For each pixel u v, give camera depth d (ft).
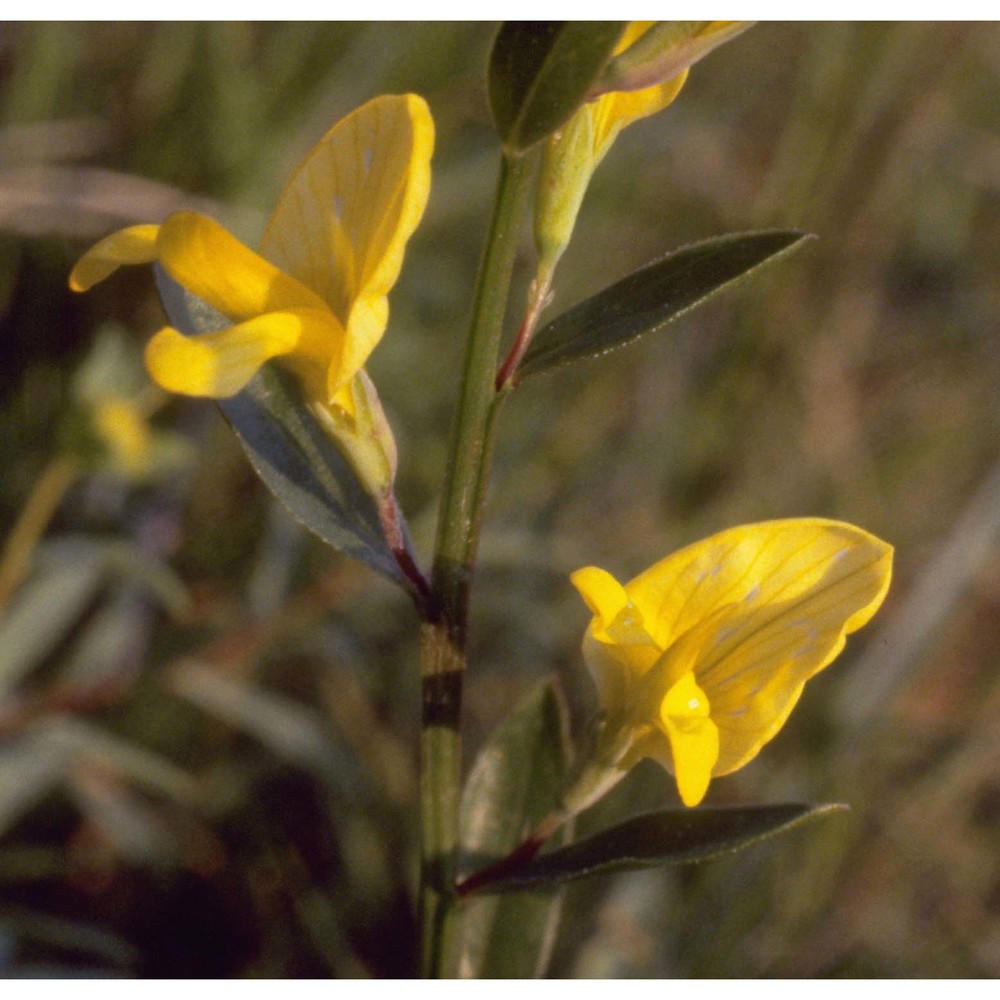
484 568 0.72
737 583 0.43
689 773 0.42
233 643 0.60
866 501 0.78
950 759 0.65
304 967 0.58
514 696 0.68
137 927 0.58
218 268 0.42
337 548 0.44
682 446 0.77
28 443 0.66
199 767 0.62
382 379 0.74
